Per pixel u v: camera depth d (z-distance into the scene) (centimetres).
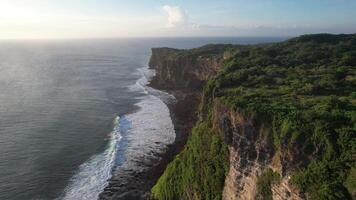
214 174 4016
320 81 4653
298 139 2969
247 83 5134
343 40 8362
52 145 6312
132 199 4644
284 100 3834
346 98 3809
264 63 6612
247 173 3509
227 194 3797
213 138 4209
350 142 2745
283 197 3055
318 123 2978
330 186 2655
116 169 5488
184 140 6762
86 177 5166
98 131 7250
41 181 4969
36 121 7688
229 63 7112
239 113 3581
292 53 7425
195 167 4366
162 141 6806
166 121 8212
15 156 5747
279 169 3116
